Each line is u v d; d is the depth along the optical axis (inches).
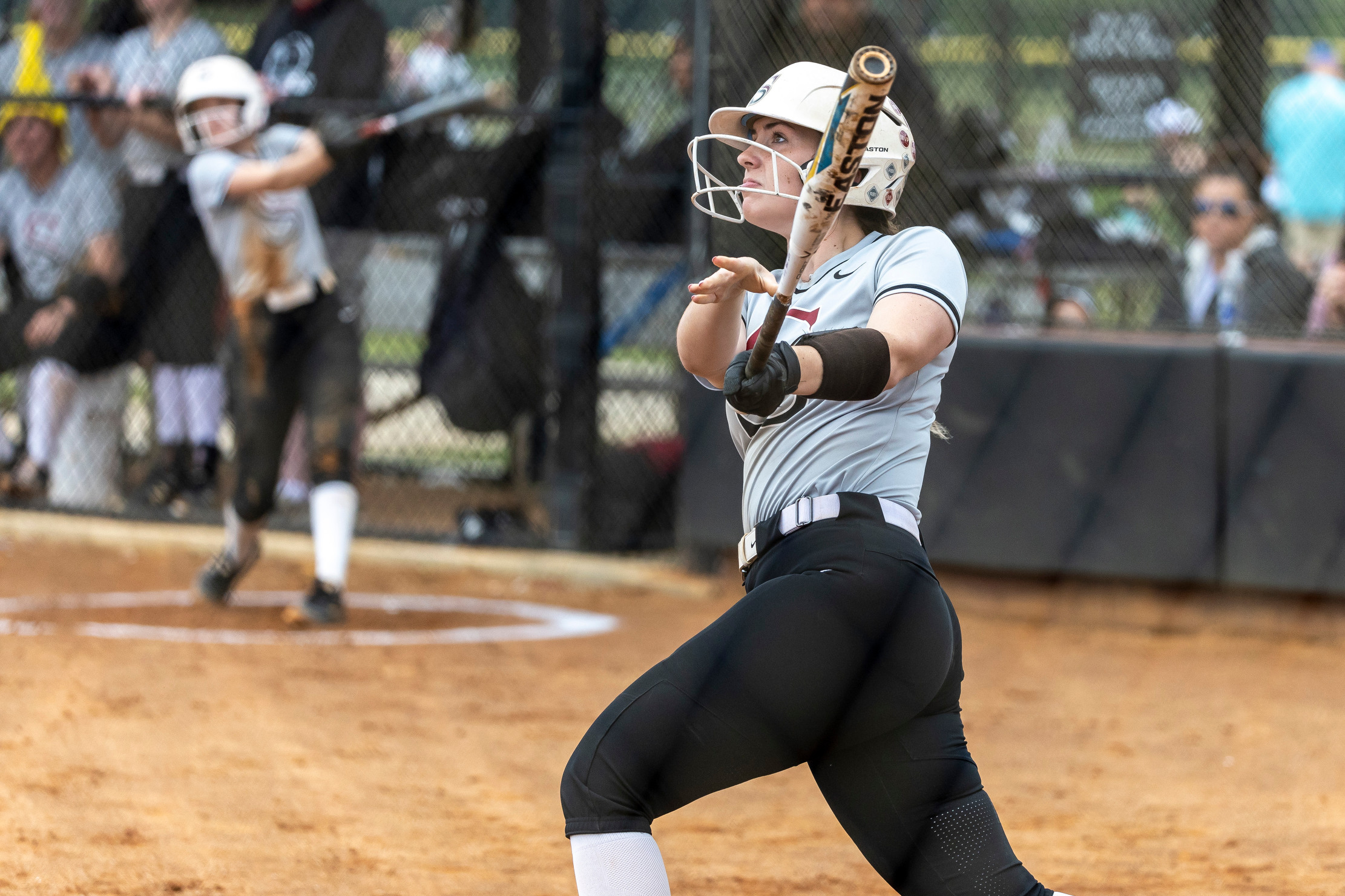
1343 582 880.3
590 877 299.0
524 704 706.8
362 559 1074.7
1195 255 1023.6
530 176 1063.0
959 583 965.2
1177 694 759.7
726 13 927.7
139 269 1124.5
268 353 843.4
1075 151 1077.8
